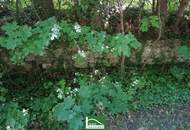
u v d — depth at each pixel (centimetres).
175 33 170
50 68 160
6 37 132
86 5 150
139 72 162
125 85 154
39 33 133
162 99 148
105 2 154
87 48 154
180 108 145
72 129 126
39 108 140
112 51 139
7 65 154
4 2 156
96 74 155
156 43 163
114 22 165
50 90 151
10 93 149
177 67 164
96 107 137
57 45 155
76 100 135
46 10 157
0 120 128
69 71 161
